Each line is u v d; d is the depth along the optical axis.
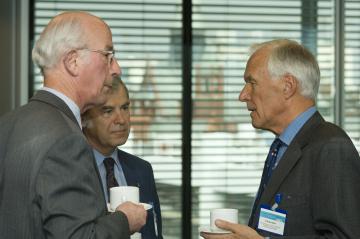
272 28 5.15
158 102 5.07
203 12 5.09
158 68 5.06
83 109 2.18
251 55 2.63
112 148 2.95
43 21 4.91
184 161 5.11
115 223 1.94
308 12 5.18
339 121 5.18
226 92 5.13
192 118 5.11
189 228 5.11
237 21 5.12
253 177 5.16
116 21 5.01
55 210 1.83
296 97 2.52
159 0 5.05
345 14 5.18
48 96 2.06
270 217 2.41
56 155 1.87
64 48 2.06
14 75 4.81
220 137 5.13
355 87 5.20
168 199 5.10
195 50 5.09
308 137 2.45
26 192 1.88
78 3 4.96
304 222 2.36
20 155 1.91
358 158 2.32
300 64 2.51
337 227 2.23
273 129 2.60
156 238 2.96
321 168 2.30
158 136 5.07
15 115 2.05
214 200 5.14
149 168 3.13
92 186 1.93
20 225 1.90
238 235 2.29
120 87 2.93
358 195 2.28
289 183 2.41
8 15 4.78
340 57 5.16
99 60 2.11
